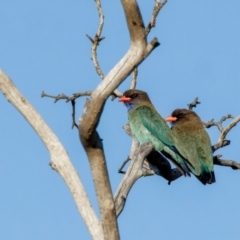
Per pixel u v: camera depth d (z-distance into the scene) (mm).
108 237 13344
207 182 22250
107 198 13086
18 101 14734
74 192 14273
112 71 12273
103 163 12891
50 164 14680
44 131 14688
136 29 12109
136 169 16578
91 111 12258
